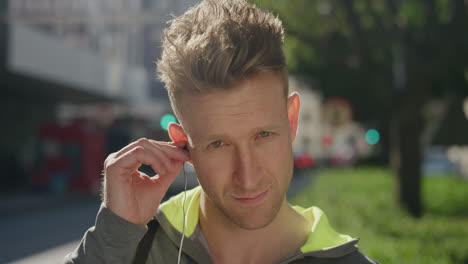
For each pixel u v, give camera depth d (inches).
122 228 52.9
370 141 1566.2
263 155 46.2
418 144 431.2
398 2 384.2
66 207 563.2
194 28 47.5
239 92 44.5
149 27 769.6
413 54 381.4
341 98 1010.7
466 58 370.0
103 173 57.8
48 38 643.5
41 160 706.8
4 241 349.7
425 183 753.6
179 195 61.2
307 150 1893.5
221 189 47.2
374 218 367.9
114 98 874.8
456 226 343.3
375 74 408.8
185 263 55.2
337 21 404.8
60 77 673.6
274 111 45.9
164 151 56.1
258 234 53.0
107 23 792.3
